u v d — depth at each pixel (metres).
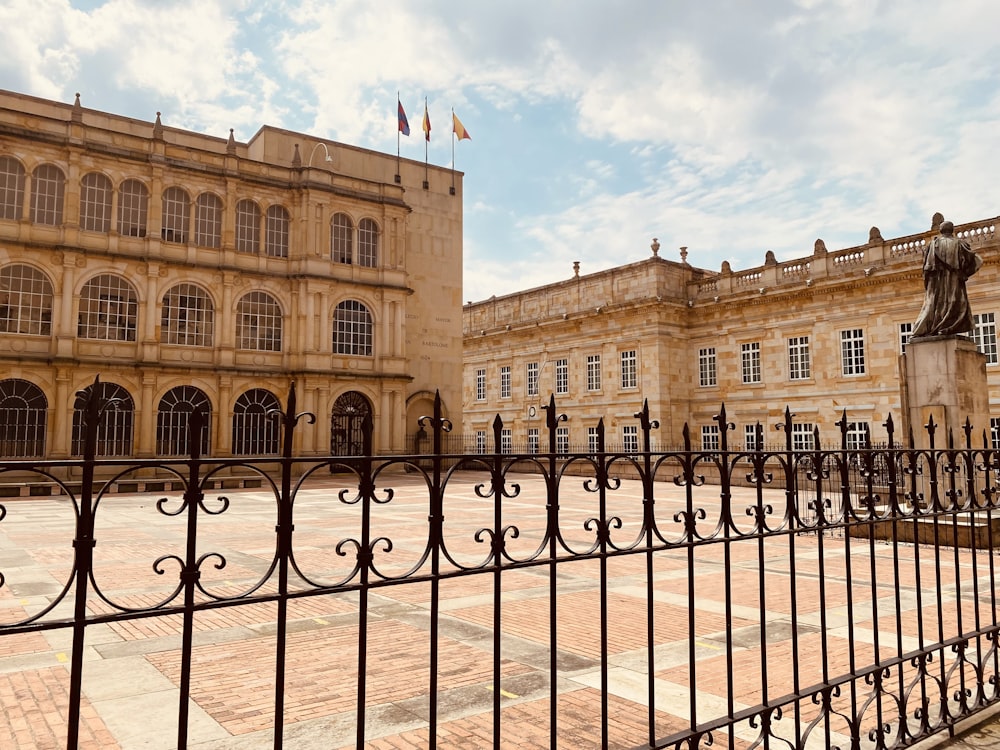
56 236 35.19
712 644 8.30
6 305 33.94
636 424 47.84
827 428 40.12
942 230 17.94
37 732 5.84
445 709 6.29
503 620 9.44
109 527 19.39
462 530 18.31
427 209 50.78
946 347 17.19
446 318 50.78
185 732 2.73
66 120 35.78
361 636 3.16
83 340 35.44
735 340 45.75
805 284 41.12
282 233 42.53
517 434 57.59
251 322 40.88
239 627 9.10
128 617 2.62
